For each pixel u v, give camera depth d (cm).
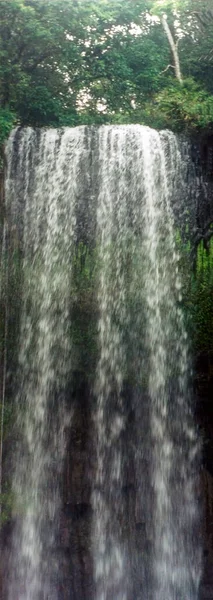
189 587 1154
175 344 1270
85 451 1232
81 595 1123
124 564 1155
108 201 1250
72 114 1830
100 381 1264
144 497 1216
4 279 1259
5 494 1148
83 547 1154
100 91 1891
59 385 1264
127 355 1273
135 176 1241
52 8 1650
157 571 1161
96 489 1207
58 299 1287
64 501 1190
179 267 1277
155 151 1238
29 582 1112
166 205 1251
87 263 1295
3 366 1241
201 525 1193
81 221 1267
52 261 1281
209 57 1792
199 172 1241
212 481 1217
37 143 1232
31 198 1243
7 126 1281
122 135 1235
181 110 1276
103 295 1285
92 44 1830
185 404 1262
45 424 1245
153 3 1864
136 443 1249
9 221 1246
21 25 1620
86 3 1705
